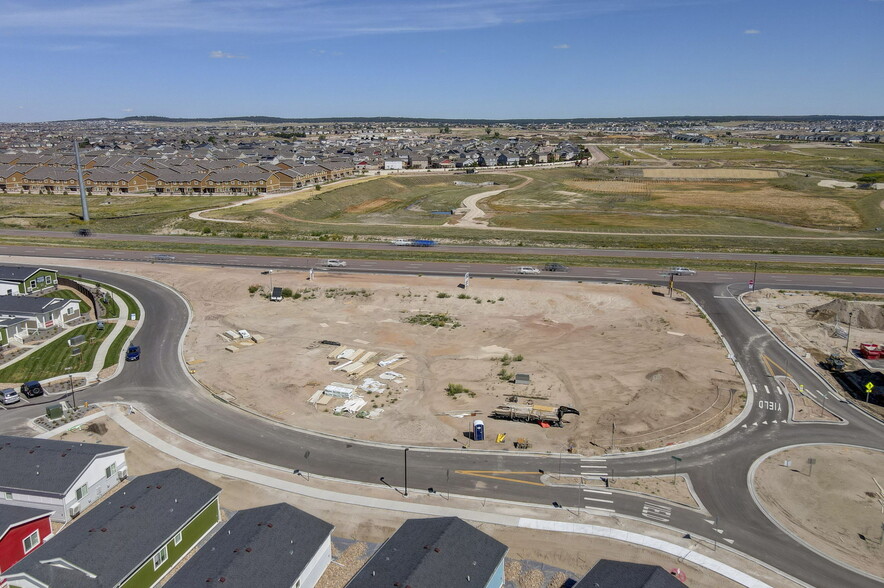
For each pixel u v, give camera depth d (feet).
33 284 344.90
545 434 194.39
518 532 148.15
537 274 368.89
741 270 378.32
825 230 531.09
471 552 124.57
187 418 206.28
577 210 637.71
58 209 616.80
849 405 214.69
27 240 476.54
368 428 199.11
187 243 463.42
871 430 197.16
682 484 167.53
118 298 337.72
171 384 233.14
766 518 153.48
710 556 139.95
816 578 133.49
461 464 177.68
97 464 161.17
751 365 246.68
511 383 233.14
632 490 164.55
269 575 118.83
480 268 385.50
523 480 169.58
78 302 307.58
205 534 144.56
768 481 168.86
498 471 173.88
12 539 132.57
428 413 209.15
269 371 244.22
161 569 130.62
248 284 354.95
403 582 113.91
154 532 131.64
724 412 208.23
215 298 341.21
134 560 123.65
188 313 316.40
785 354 257.75
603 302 319.06
